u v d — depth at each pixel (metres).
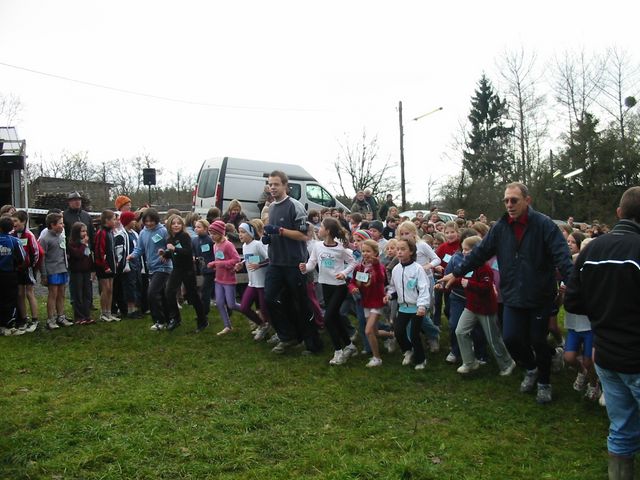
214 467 3.74
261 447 4.11
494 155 42.78
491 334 5.91
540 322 4.99
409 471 3.69
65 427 4.32
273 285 6.66
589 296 3.42
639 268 3.20
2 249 7.65
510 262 5.01
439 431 4.47
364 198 14.39
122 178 40.69
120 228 9.12
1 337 7.57
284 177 6.65
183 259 7.92
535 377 5.48
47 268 8.10
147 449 3.98
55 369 6.07
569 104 36.53
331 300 6.42
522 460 3.97
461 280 5.89
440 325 8.34
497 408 5.02
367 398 5.29
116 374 5.93
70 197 9.34
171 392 5.21
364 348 7.11
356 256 7.66
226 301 7.89
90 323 8.54
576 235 6.66
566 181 34.22
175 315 8.09
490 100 52.75
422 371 6.21
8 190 16.50
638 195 3.43
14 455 3.84
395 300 7.11
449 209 40.59
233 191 16.47
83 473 3.62
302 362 6.49
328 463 3.83
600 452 4.12
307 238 6.61
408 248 6.20
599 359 3.36
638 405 3.31
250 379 5.77
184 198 40.53
